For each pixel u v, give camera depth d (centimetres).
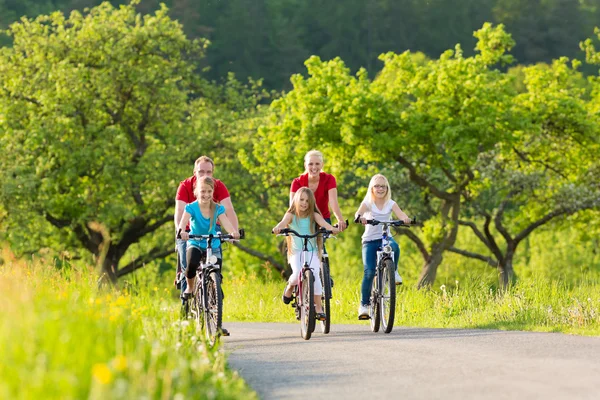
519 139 4875
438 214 5209
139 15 5888
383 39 12712
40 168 4984
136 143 5688
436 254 5147
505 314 1784
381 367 1073
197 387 802
